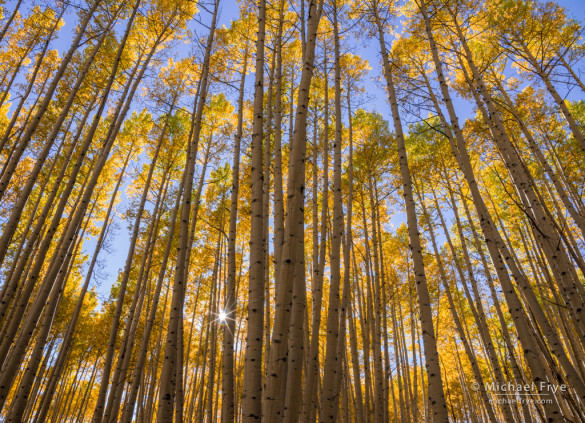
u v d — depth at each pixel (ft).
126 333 31.01
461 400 70.33
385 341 34.68
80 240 43.62
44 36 36.81
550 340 17.29
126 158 44.52
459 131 22.25
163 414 16.75
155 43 33.68
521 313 15.81
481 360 65.62
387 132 41.24
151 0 33.22
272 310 44.80
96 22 30.86
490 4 31.73
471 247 47.44
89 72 33.71
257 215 13.44
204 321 54.34
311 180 36.37
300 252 12.83
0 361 17.47
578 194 36.58
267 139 25.52
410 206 17.54
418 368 80.43
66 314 48.83
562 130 39.32
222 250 49.26
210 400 36.96
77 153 40.06
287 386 11.10
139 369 25.29
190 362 61.72
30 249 24.91
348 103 33.78
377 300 32.01
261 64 16.55
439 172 41.29
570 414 23.03
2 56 37.76
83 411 71.26
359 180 39.45
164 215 43.27
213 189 46.96
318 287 22.02
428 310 14.79
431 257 51.03
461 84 34.06
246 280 51.16
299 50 35.19
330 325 17.46
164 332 55.06
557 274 23.54
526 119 36.22
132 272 49.42
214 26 26.96
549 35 32.78
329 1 29.45
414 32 31.50
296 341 11.80
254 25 33.12
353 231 43.21
